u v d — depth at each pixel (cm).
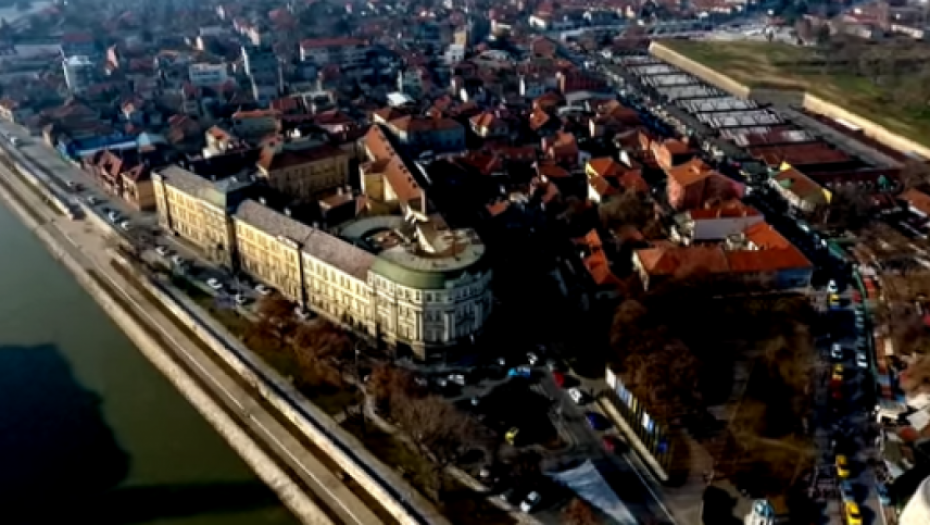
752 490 17650
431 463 18650
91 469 19675
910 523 15375
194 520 17988
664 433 18625
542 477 18225
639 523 16900
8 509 18500
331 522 17488
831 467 18288
